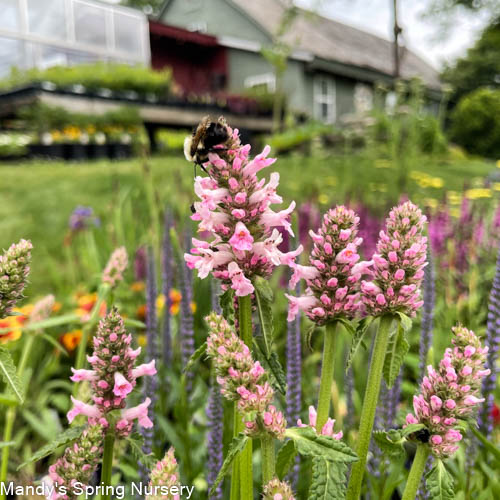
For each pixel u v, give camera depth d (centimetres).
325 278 139
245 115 2231
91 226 463
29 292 474
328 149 1572
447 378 125
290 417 195
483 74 3809
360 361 286
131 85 1970
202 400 261
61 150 1545
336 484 108
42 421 302
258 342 141
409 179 762
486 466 185
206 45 2667
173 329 314
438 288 369
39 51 2005
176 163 1136
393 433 129
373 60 3083
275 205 447
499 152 2594
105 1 2120
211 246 139
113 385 135
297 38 1045
